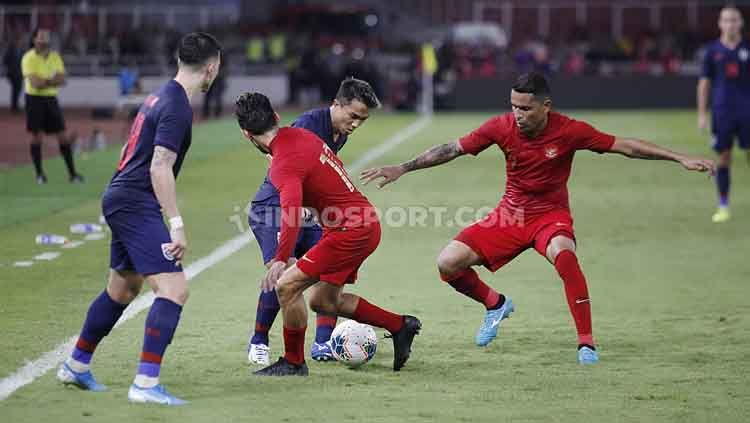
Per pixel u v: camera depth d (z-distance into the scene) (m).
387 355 26.78
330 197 24.12
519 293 34.59
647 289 35.06
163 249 22.02
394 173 26.94
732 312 31.52
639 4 163.38
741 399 22.58
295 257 27.39
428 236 46.06
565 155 26.73
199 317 30.64
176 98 21.91
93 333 22.92
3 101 137.62
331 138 26.19
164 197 21.59
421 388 23.55
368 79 139.62
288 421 21.00
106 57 139.00
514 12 167.50
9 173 67.25
